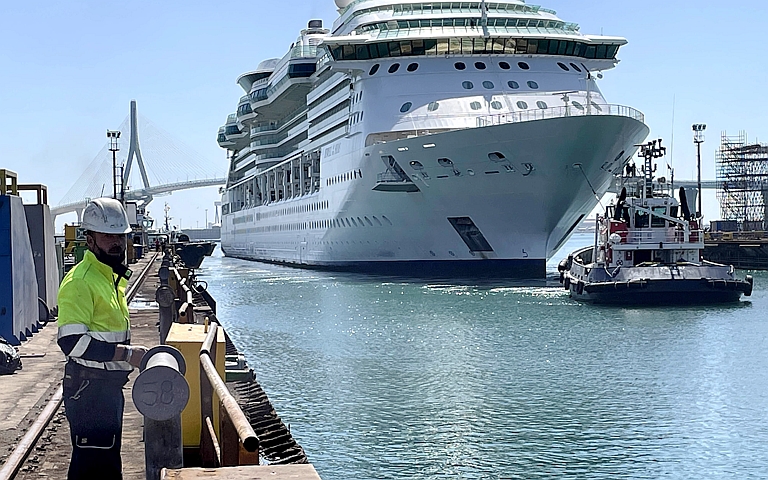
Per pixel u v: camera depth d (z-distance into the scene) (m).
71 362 6.60
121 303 6.79
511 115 54.69
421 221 58.12
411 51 58.44
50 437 10.20
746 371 27.11
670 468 17.34
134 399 6.01
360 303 47.12
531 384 25.36
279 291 56.69
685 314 40.47
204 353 7.31
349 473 16.98
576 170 49.94
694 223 47.19
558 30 59.22
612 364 28.45
